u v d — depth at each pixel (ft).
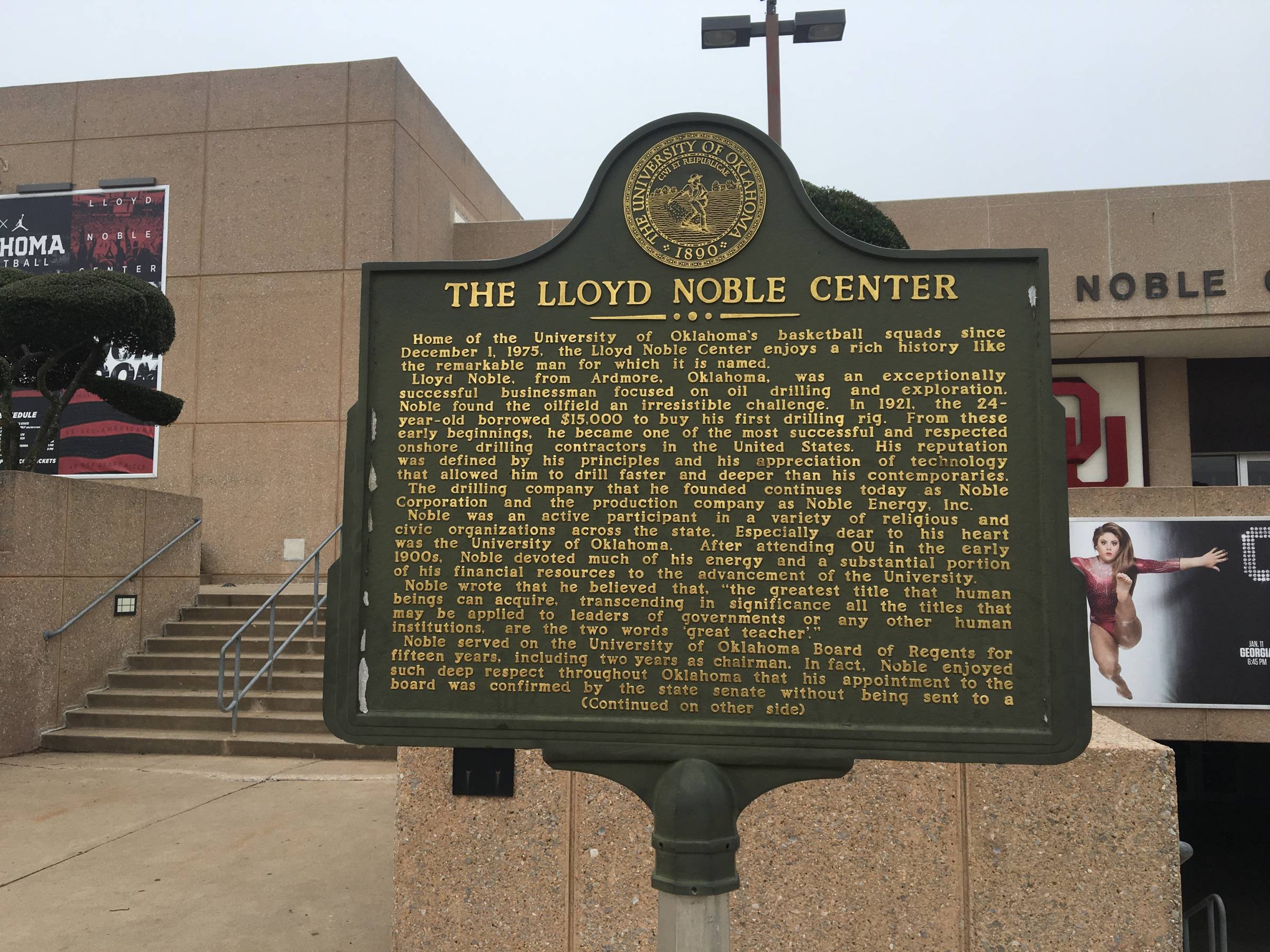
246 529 45.73
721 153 10.11
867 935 13.15
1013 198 42.70
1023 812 12.97
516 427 10.05
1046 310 9.55
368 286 10.27
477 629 9.77
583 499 9.89
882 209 43.32
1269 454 44.55
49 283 31.22
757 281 9.98
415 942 13.71
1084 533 21.48
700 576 9.67
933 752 9.13
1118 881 12.73
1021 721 9.14
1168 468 44.09
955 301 9.73
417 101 49.44
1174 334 41.91
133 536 34.76
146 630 35.29
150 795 24.22
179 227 47.57
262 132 47.60
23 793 24.39
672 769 9.31
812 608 9.52
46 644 30.30
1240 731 20.58
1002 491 9.44
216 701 31.07
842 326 9.84
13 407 47.06
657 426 9.94
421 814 13.85
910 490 9.57
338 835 20.92
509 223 52.26
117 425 46.62
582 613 9.73
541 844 13.64
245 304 46.80
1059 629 9.08
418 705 9.75
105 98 48.78
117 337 32.73
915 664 9.32
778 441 9.77
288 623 36.04
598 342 10.09
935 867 13.10
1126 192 42.01
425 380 10.15
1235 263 40.96
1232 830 32.86
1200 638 20.81
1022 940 12.84
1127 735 14.01
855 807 13.29
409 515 9.98
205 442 46.32
